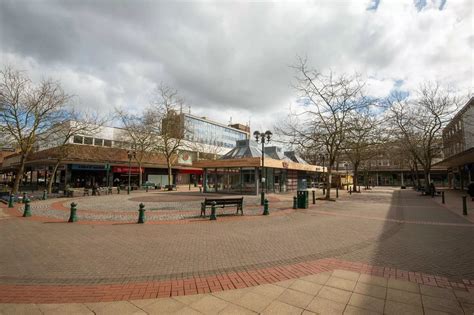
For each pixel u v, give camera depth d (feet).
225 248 21.79
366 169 179.32
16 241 23.97
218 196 75.56
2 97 60.08
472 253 20.43
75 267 17.15
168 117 108.37
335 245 22.80
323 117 68.95
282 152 107.14
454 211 45.80
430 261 18.38
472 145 102.58
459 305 11.89
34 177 151.23
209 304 12.05
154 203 56.03
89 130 82.38
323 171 119.96
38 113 65.00
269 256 19.56
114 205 52.13
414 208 50.55
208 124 221.66
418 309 11.52
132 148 114.52
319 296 12.84
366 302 12.18
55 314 11.19
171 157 137.49
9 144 67.87
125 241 24.07
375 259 18.86
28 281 14.89
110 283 14.61
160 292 13.43
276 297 12.75
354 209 48.80
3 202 55.42
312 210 46.60
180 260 18.61
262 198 54.54
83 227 30.53
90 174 109.60
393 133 79.00
